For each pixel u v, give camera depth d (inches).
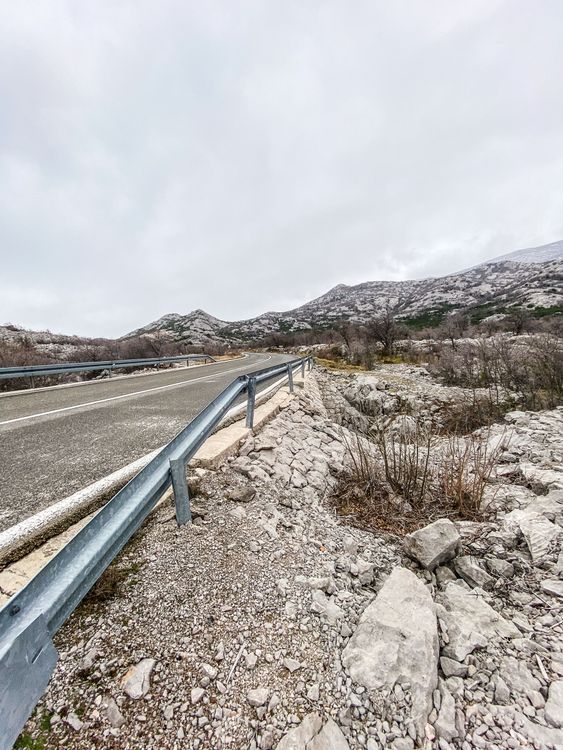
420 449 236.8
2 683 31.9
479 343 701.3
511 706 60.2
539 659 69.9
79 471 128.2
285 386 363.9
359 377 655.1
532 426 293.0
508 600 91.4
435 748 53.6
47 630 40.2
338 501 145.4
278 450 168.9
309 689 59.7
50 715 51.8
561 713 57.9
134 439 169.2
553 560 103.2
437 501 149.1
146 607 69.9
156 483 79.3
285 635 69.6
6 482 118.4
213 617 70.4
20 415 226.7
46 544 83.5
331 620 75.2
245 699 56.6
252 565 87.4
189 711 53.7
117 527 59.6
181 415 223.0
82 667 58.0
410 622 72.5
